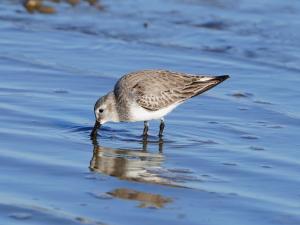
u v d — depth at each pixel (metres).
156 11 24.00
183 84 15.62
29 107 16.50
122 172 13.46
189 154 14.48
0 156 13.85
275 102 17.45
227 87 18.34
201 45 21.36
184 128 15.94
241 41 21.50
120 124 16.28
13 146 14.41
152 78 15.55
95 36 22.00
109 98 15.48
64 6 24.61
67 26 22.77
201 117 16.53
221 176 13.39
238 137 15.41
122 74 19.06
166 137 15.47
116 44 21.39
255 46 21.12
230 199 12.37
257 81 18.78
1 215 11.59
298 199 12.45
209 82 15.73
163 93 15.44
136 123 16.38
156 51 20.89
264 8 23.89
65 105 16.77
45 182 12.84
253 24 22.64
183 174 13.47
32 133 15.15
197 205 12.13
